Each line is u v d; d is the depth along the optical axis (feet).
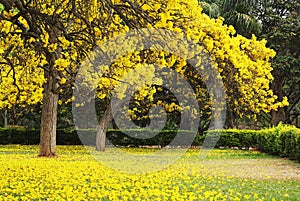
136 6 20.53
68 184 27.02
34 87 45.24
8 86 47.16
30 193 23.03
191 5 25.02
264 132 60.59
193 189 26.11
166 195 23.08
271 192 25.31
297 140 45.83
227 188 26.76
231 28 39.42
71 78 28.17
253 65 47.11
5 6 21.72
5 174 31.40
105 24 24.07
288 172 36.63
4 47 24.90
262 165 42.68
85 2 24.89
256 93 52.42
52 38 23.61
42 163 40.06
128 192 23.38
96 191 23.94
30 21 23.02
